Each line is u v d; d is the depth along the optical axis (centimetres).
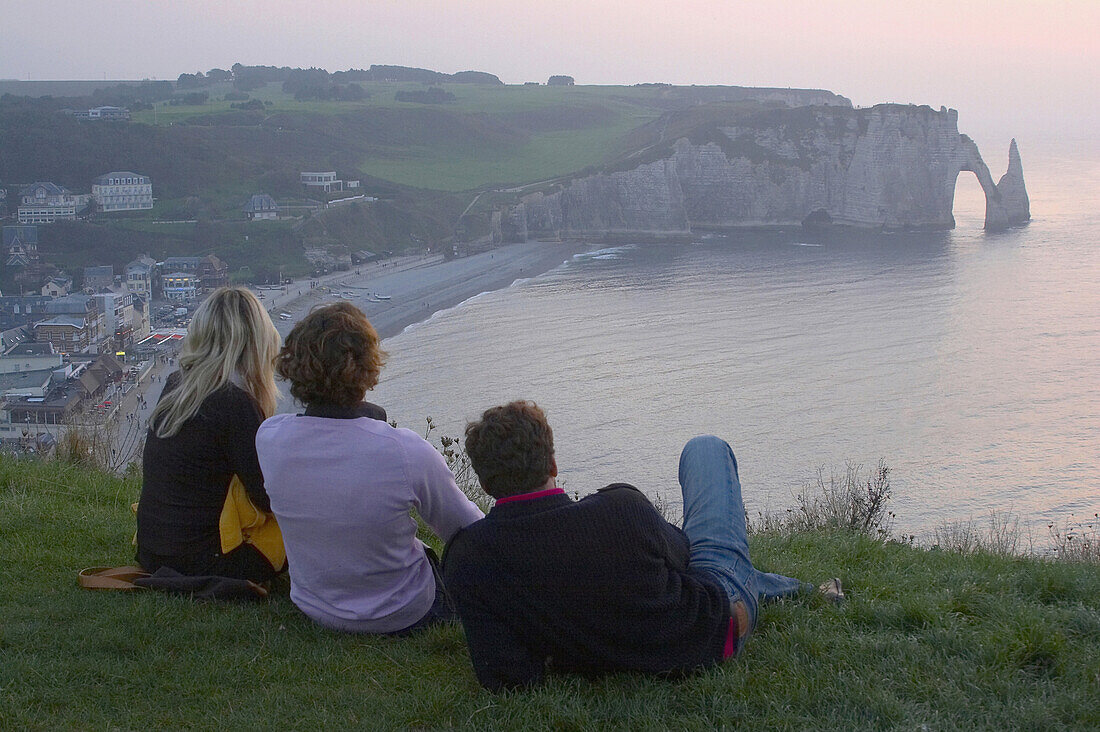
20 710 352
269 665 399
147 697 371
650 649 367
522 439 354
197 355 459
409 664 401
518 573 350
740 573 404
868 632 428
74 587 491
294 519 414
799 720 341
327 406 412
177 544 475
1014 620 428
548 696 353
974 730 333
